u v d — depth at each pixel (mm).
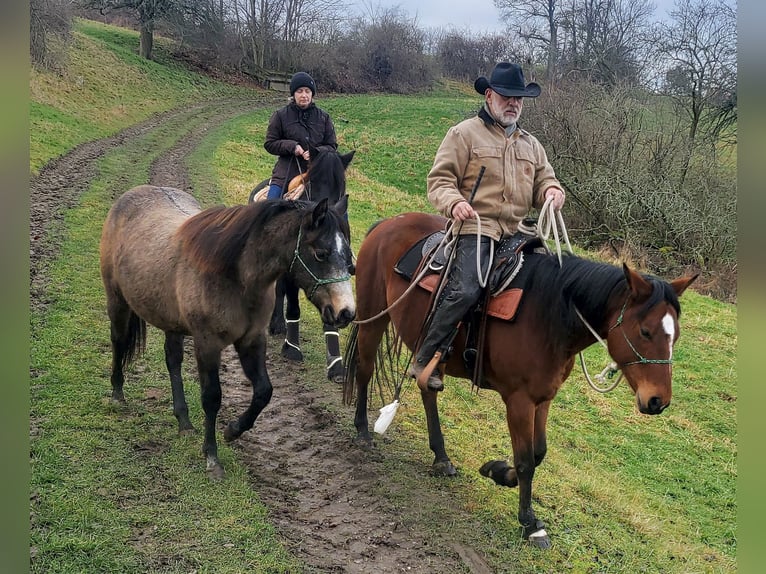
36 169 14281
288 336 7125
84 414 5160
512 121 4402
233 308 4453
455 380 7723
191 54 40438
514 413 4207
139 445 4812
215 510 4137
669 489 7078
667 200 18266
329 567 3805
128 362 5445
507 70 4305
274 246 4395
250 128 27438
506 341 4176
